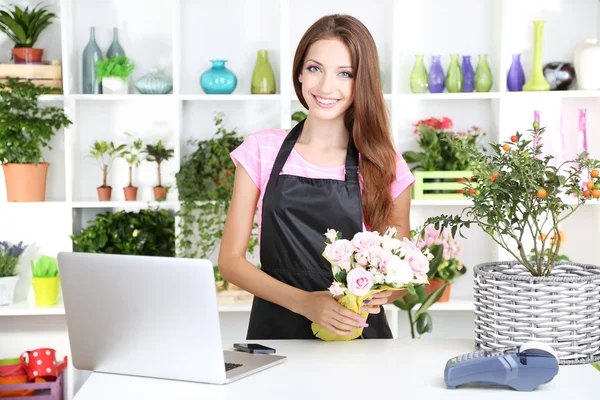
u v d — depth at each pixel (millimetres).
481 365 1547
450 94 3785
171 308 1606
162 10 4023
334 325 1888
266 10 4027
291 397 1520
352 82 2105
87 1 3998
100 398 1542
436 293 3256
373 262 1746
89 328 1728
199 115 4051
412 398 1509
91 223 4055
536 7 3998
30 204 3791
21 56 3818
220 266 2221
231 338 4121
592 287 1730
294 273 2213
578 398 1505
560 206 1786
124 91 3850
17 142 3699
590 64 3760
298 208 2197
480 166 1782
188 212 3791
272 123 4066
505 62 3797
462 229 4074
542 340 1721
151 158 3990
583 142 3885
